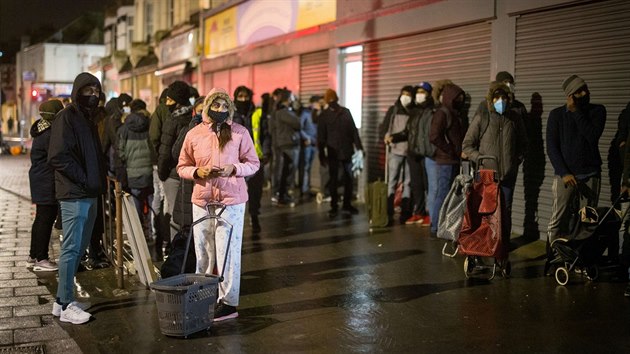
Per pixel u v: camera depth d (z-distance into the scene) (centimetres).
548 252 789
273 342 570
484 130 862
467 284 754
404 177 1150
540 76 968
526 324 616
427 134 1031
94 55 5341
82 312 620
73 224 613
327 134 1193
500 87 858
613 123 866
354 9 1398
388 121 1168
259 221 1166
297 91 1655
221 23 2216
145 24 3466
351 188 1223
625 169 731
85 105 611
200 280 596
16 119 6297
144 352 548
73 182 606
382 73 1327
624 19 850
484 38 1066
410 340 575
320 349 554
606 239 751
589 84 898
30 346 559
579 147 786
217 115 606
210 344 566
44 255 815
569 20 923
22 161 2622
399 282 764
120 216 727
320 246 959
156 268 814
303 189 1470
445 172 989
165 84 2948
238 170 604
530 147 979
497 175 789
